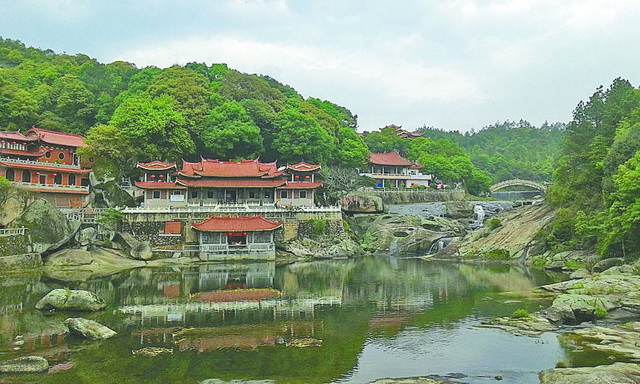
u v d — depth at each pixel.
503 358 27.64
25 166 78.06
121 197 88.75
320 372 25.70
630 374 23.28
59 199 82.56
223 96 116.94
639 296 40.44
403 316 38.94
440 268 71.19
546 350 28.92
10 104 98.25
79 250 68.94
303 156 107.81
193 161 106.50
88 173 89.94
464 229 99.38
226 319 37.94
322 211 88.94
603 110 82.62
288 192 95.12
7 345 30.34
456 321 37.00
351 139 129.00
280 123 108.62
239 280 58.81
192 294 48.88
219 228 78.00
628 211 54.09
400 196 119.88
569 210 74.44
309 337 32.66
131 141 92.19
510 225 85.38
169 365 26.73
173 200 88.88
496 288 52.16
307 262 79.19
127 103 98.94
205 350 29.58
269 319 37.97
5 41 176.75
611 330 32.81
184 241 80.12
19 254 63.78
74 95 110.00
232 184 90.38
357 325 35.97
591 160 74.50
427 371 25.80
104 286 53.56
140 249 74.44
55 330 34.09
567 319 36.31
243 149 107.25
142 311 40.75
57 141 87.56
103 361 27.34
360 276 62.56
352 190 109.00
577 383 22.30
